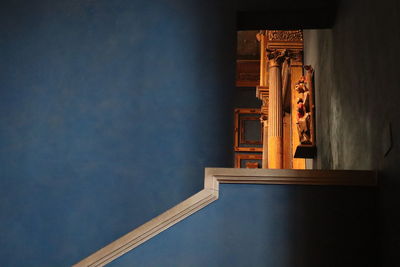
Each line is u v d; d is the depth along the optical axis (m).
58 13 5.80
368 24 4.31
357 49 4.74
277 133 9.46
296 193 3.87
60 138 5.41
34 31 5.75
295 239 3.78
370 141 4.21
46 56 5.67
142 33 5.69
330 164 6.65
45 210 5.21
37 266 5.08
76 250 5.09
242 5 5.73
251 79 17.00
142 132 5.38
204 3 5.74
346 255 3.75
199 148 5.30
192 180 5.21
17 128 5.46
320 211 3.84
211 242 3.77
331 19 5.94
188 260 3.74
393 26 3.60
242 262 3.73
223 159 5.27
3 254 5.12
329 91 6.62
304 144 8.20
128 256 3.75
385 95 3.78
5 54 5.69
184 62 5.57
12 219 5.20
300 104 8.46
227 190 3.88
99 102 5.49
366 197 3.87
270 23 5.94
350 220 3.82
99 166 5.30
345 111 5.38
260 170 3.90
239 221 3.81
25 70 5.64
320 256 3.75
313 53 8.34
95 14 5.78
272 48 9.73
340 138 5.76
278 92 9.58
